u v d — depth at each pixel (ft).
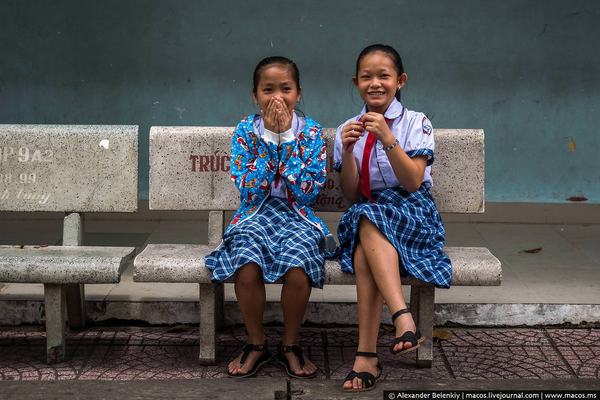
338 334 15.92
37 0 22.27
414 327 12.81
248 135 14.65
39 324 16.19
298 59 22.50
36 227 22.02
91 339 15.57
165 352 15.03
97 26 22.41
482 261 13.98
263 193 14.49
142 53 22.50
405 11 22.29
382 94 14.33
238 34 22.44
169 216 22.99
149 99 22.71
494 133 22.79
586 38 22.31
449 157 15.55
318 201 15.71
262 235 13.91
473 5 22.25
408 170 13.91
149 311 16.21
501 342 15.52
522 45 22.39
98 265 13.94
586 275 18.28
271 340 15.64
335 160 14.97
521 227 22.50
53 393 13.12
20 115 22.74
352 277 13.91
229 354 14.98
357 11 22.31
